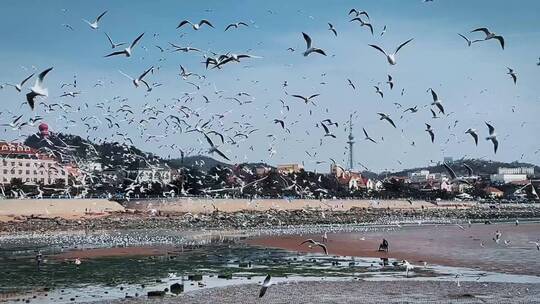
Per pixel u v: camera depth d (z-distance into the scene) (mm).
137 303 36719
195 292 40375
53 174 129875
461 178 27469
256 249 71500
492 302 36781
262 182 118688
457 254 62875
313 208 154625
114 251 68625
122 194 124750
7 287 42531
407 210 172625
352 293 39875
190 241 83188
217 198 139500
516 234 94250
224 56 24469
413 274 48469
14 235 90125
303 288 41781
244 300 37656
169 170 124438
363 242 80000
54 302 37125
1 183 137250
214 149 24797
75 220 110188
